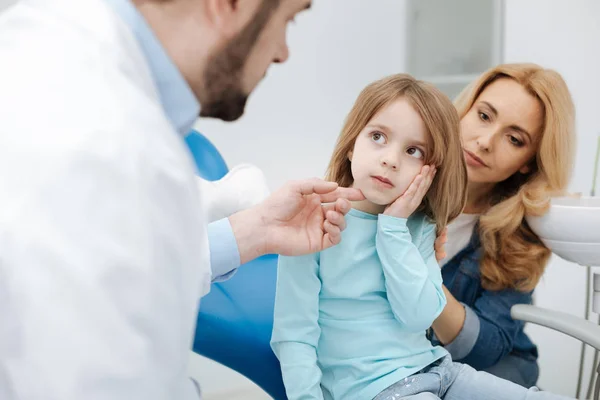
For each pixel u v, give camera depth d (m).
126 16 0.45
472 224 1.22
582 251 1.10
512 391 0.88
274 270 1.18
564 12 1.71
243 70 0.48
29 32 0.42
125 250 0.35
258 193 1.26
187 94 0.48
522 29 1.74
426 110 0.86
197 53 0.47
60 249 0.34
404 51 1.93
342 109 1.96
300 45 1.88
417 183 0.86
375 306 0.91
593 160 1.70
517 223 1.15
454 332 1.13
